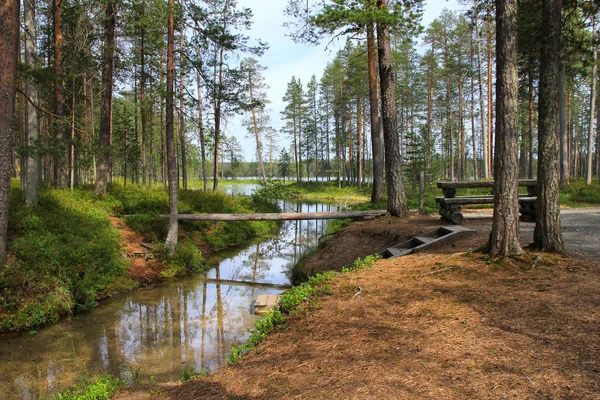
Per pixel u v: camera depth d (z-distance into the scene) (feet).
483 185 35.35
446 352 12.50
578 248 23.29
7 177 27.71
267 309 29.12
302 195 155.43
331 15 33.88
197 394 13.14
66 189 53.36
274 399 11.34
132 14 46.11
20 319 25.80
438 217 40.29
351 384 11.25
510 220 21.15
